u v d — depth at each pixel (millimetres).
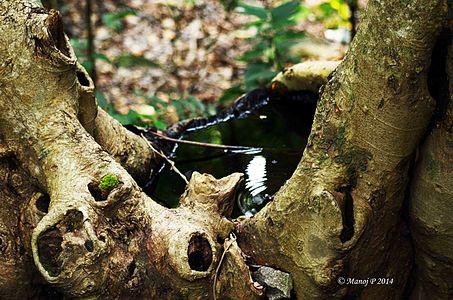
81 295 1631
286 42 3643
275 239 1799
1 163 1837
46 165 1755
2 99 1797
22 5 1804
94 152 1766
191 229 1656
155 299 1707
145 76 4609
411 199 1775
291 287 1782
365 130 1655
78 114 1914
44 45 1737
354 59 1636
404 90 1568
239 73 4625
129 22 5148
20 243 1818
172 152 2535
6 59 1773
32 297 1884
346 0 3658
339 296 1752
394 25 1517
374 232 1740
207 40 4969
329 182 1682
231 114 2725
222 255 1703
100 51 4793
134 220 1700
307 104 2705
